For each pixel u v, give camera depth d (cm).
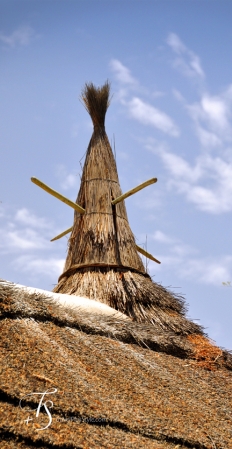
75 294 1377
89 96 1608
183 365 1205
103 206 1498
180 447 902
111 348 1112
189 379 1147
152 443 872
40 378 892
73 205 1488
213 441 945
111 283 1391
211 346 1322
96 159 1553
